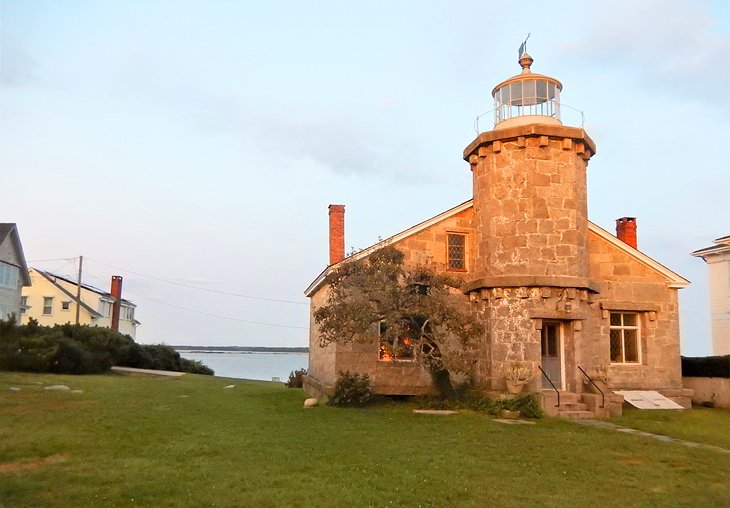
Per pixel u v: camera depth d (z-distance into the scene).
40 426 12.11
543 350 18.30
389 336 16.94
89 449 10.38
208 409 15.83
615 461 10.79
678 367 21.61
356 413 16.00
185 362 43.28
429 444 11.66
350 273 17.00
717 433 14.81
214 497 7.87
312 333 24.81
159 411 14.89
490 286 18.11
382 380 18.83
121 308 63.56
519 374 17.19
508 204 18.31
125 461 9.59
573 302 17.95
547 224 18.05
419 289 17.95
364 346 18.91
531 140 18.31
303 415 15.42
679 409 19.61
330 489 8.34
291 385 27.47
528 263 17.86
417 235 19.91
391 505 7.80
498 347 17.89
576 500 8.33
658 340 21.61
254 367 90.75
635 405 19.47
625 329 21.75
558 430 13.99
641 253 21.67
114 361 32.09
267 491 8.18
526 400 16.34
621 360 21.48
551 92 19.92
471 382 18.75
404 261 18.75
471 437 12.59
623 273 21.64
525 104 19.84
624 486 9.14
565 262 17.98
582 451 11.53
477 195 19.69
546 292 17.69
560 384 18.20
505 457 10.78
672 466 10.52
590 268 21.41
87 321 54.03
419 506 7.83
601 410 16.86
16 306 41.72
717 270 28.08
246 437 11.83
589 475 9.72
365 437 12.18
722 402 21.17
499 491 8.60
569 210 18.25
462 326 16.95
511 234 18.14
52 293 54.53
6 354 25.45
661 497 8.61
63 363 26.92
